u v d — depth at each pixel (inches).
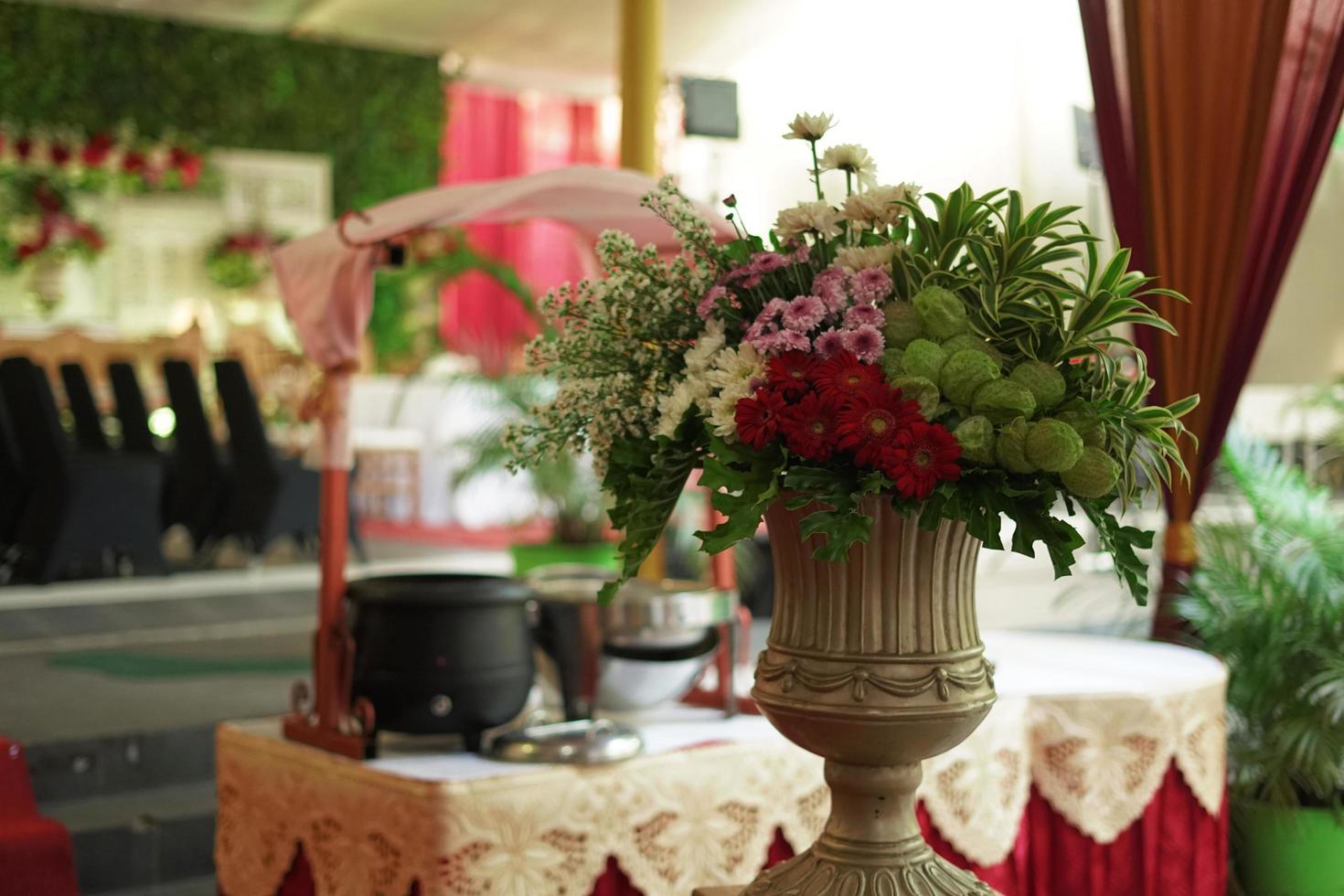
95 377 343.0
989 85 150.8
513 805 91.6
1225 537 136.1
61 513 266.1
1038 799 112.6
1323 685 124.2
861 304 59.3
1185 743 113.3
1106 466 56.7
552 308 67.8
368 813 94.5
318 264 109.6
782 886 62.7
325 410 106.6
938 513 56.8
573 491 218.2
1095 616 220.7
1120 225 123.0
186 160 462.3
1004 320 60.6
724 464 57.8
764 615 243.3
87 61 453.4
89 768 159.5
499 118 554.3
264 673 204.4
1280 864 125.2
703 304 62.9
